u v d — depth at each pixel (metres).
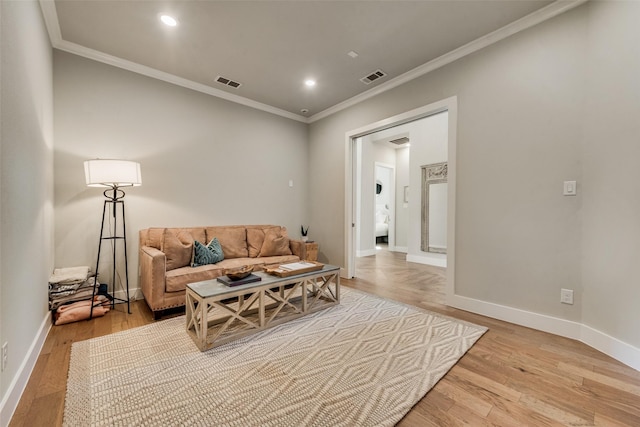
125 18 2.38
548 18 2.30
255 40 2.71
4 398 1.27
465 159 2.82
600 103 2.02
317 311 2.73
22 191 1.62
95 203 2.92
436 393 1.52
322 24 2.48
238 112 4.06
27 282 1.68
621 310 1.86
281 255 3.77
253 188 4.23
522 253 2.45
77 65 2.83
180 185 3.51
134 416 1.33
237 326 2.32
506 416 1.35
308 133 4.94
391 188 7.61
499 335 2.24
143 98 3.23
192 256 3.02
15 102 1.51
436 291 3.53
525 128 2.43
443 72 3.01
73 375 1.65
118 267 3.06
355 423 1.29
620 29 1.88
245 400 1.45
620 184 1.88
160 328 2.33
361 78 3.45
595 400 1.47
